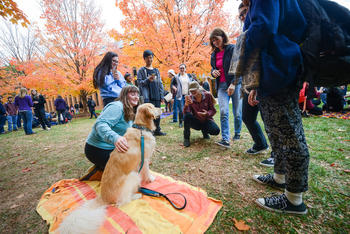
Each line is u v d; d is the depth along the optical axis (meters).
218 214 1.57
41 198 1.99
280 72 1.17
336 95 6.02
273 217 1.47
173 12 7.65
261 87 1.34
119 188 1.69
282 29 1.19
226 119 3.25
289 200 1.48
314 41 1.11
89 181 2.29
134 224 1.45
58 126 8.90
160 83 4.54
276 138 1.68
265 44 1.18
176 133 4.65
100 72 2.94
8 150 4.48
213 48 3.28
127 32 8.20
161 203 1.72
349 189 1.72
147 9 7.45
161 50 7.93
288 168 1.41
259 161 2.56
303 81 1.23
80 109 18.59
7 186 2.46
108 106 2.01
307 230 1.31
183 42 8.11
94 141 2.09
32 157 3.71
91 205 1.61
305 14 1.16
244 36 1.35
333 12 1.12
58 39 11.20
